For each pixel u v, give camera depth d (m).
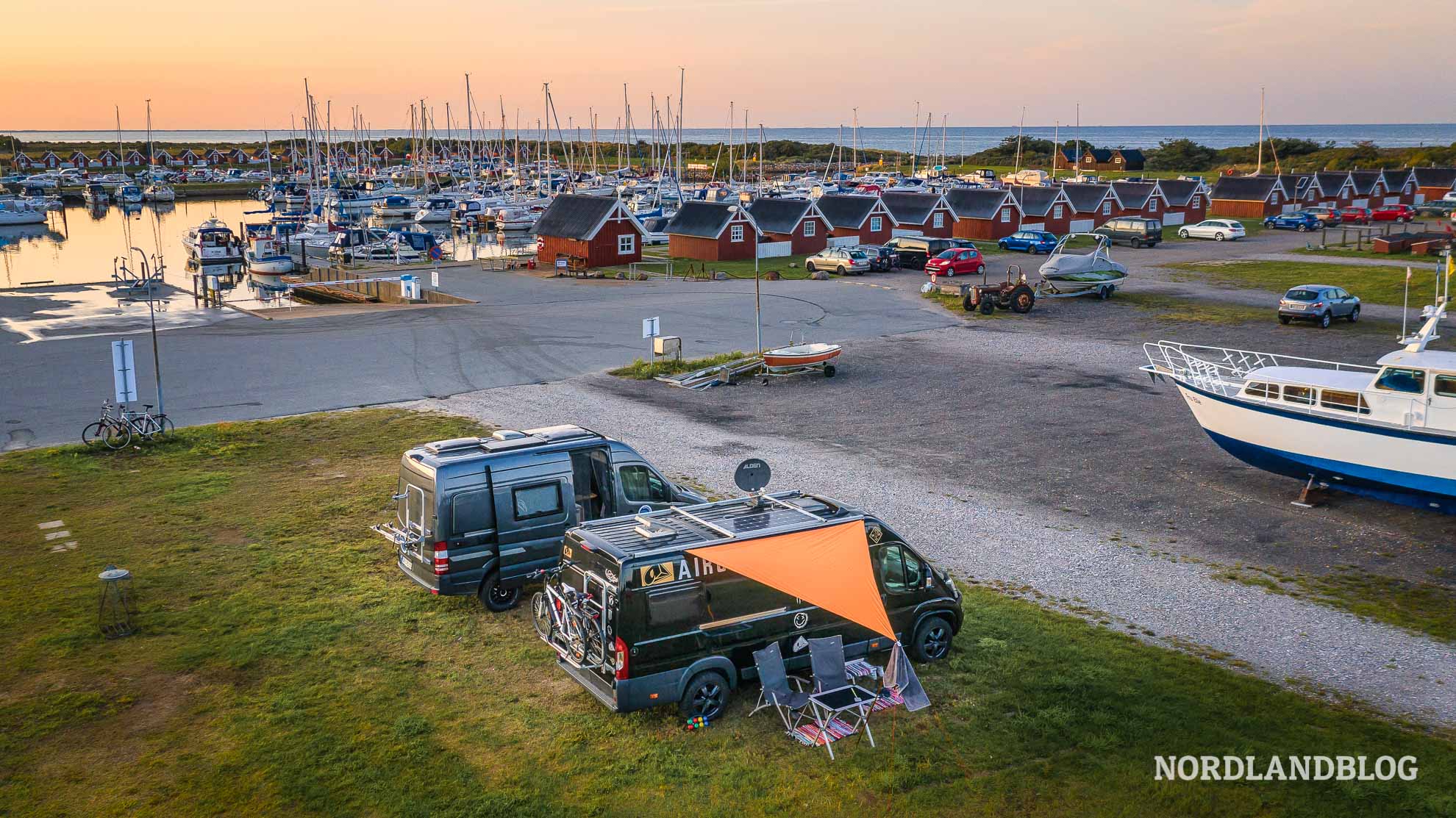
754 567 11.20
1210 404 21.78
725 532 11.91
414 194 126.00
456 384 31.06
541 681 12.46
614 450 15.99
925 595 12.82
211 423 26.20
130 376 23.83
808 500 13.49
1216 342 37.03
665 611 11.17
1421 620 14.79
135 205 136.00
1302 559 17.30
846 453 23.83
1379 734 11.20
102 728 11.15
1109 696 11.94
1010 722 11.32
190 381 31.17
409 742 10.90
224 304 48.88
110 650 13.12
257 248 67.81
